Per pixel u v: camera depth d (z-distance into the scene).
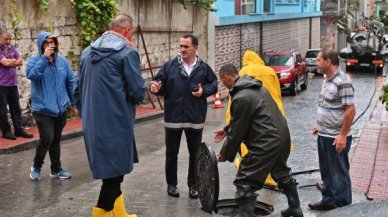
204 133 12.24
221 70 5.85
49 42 7.29
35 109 7.33
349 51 33.31
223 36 23.17
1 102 9.80
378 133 11.72
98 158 5.18
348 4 60.47
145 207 6.55
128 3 15.75
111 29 5.43
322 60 6.03
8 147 9.38
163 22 17.98
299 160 9.26
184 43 6.58
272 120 5.59
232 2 24.02
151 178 7.92
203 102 6.75
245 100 5.52
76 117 12.73
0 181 7.64
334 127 6.07
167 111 6.74
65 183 7.59
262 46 28.73
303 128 13.02
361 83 27.20
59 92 7.44
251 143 5.65
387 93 12.48
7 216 6.20
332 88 6.00
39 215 6.26
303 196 7.06
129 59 5.21
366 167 8.58
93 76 5.20
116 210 5.61
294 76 21.72
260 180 5.64
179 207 6.55
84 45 13.42
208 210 6.20
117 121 5.21
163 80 6.70
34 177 7.70
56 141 7.70
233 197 6.94
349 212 3.07
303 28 39.53
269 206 6.63
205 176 6.09
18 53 10.13
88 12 13.33
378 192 7.29
